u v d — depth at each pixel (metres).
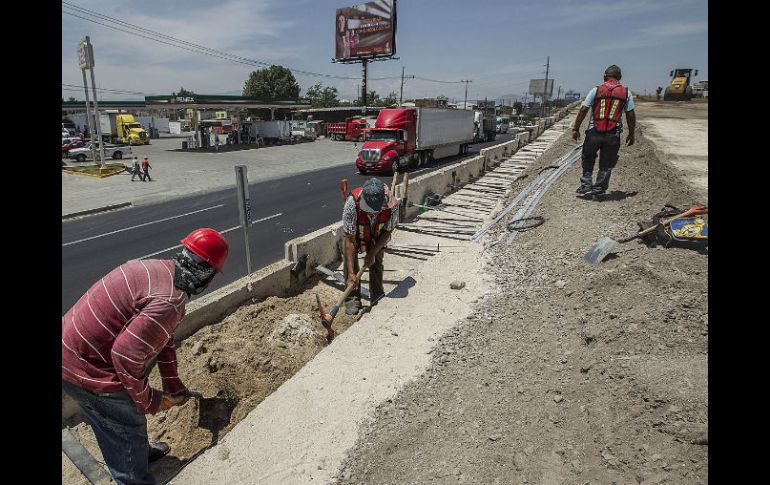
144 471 2.86
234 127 44.53
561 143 18.19
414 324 4.66
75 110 53.84
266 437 3.28
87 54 23.73
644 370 2.83
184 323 4.79
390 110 21.14
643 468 2.29
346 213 5.06
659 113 28.89
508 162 19.62
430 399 3.48
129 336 2.32
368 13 49.16
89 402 2.50
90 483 3.11
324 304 6.11
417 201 10.85
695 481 2.09
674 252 4.59
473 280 5.67
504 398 3.25
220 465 3.06
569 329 3.85
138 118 53.78
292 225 12.17
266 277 6.02
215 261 2.55
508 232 7.36
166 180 21.88
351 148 39.25
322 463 3.02
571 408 2.91
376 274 5.76
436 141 23.58
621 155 11.02
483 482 2.59
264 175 23.58
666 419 2.44
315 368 4.02
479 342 4.16
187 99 37.50
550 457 2.59
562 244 5.94
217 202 16.08
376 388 3.71
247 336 4.96
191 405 3.68
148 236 11.61
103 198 17.25
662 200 6.37
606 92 6.80
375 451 3.05
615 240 5.10
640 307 3.71
